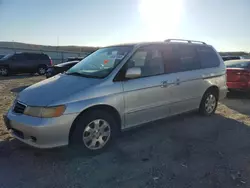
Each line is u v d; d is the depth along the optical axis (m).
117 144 4.03
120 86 3.76
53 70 12.02
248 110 6.43
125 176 3.05
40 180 2.96
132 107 3.94
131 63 4.00
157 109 4.35
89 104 3.40
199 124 5.11
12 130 3.60
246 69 7.80
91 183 2.90
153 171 3.16
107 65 4.03
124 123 3.91
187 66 5.00
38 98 3.37
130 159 3.50
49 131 3.15
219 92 5.77
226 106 6.92
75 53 35.94
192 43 5.34
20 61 18.00
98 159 3.50
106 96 3.59
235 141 4.22
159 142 4.13
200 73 5.18
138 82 4.00
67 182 2.92
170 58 4.68
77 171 3.17
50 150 3.73
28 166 3.29
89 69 4.16
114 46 4.58
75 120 3.36
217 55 5.88
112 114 3.82
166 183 2.88
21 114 3.39
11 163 3.37
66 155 3.60
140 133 4.56
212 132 4.66
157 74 4.37
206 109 5.58
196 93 5.16
